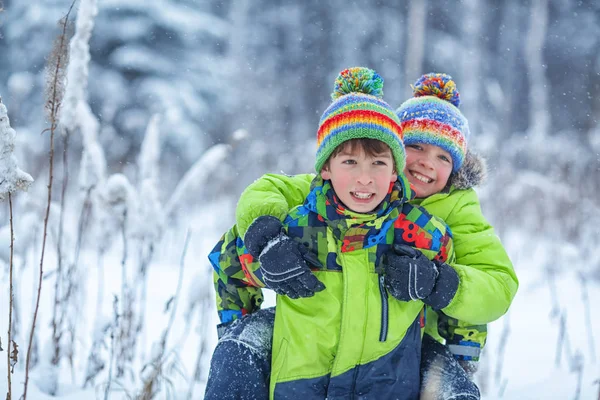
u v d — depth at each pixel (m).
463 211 2.51
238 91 18.44
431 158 2.58
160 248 6.56
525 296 5.92
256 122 18.02
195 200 10.50
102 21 14.80
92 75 14.44
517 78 20.25
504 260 2.37
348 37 19.41
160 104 14.63
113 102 14.30
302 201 2.45
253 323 2.30
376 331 2.14
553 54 20.59
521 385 3.60
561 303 5.65
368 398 2.14
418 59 16.03
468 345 2.40
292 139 18.22
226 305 2.46
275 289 2.09
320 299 2.15
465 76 17.41
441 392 2.18
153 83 14.75
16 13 15.17
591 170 9.95
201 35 15.98
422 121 2.61
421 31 16.05
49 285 4.41
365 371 2.14
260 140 15.87
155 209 3.67
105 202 3.57
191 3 16.30
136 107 14.62
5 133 2.24
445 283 2.14
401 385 2.17
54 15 14.85
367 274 2.16
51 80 2.56
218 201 10.88
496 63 20.25
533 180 9.55
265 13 20.03
